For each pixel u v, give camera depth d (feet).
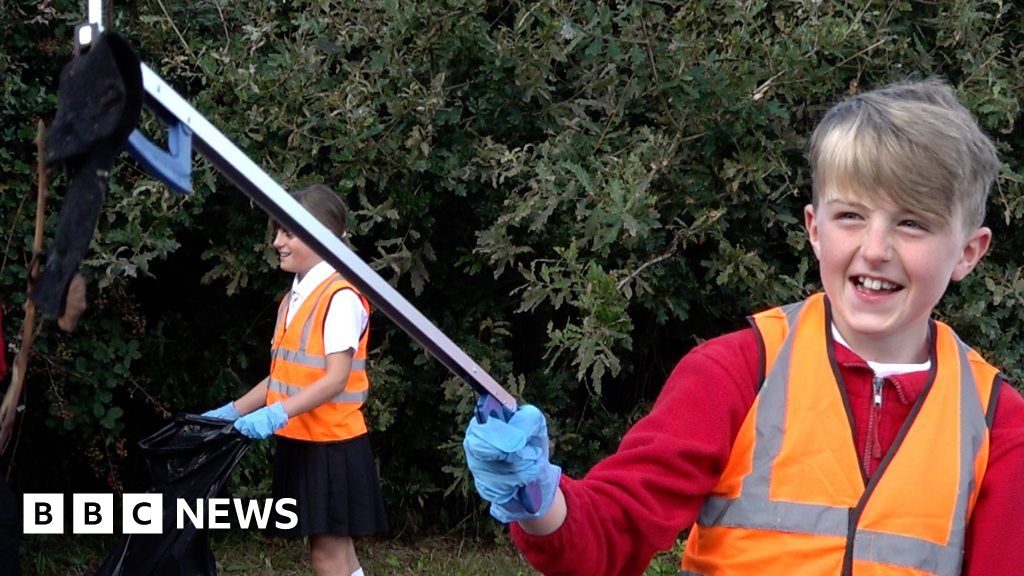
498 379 17.39
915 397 5.46
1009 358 16.87
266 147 16.12
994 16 17.19
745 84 15.76
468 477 17.24
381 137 16.26
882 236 5.21
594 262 14.93
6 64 15.34
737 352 5.67
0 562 11.32
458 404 17.31
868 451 5.41
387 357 17.24
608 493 5.28
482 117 16.90
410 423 18.21
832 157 5.33
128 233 15.15
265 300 18.08
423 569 17.51
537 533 4.99
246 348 18.37
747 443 5.50
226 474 12.60
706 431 5.44
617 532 5.23
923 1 17.26
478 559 17.99
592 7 16.10
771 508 5.37
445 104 16.88
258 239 16.60
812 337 5.64
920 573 5.22
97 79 3.30
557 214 16.55
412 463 18.99
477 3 15.94
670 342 18.85
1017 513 5.32
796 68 15.84
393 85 16.71
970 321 16.72
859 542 5.24
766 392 5.54
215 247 16.49
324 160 16.74
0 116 15.37
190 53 15.98
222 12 16.90
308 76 16.07
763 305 16.61
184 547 12.46
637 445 5.49
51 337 15.61
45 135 3.55
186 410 18.01
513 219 15.72
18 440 16.63
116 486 16.78
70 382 16.31
